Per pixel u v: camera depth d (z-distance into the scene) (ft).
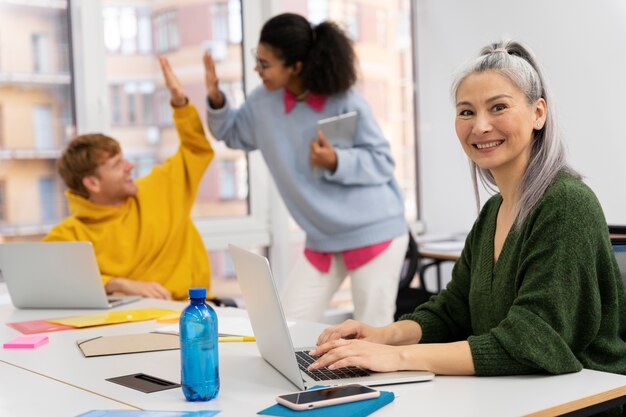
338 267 10.47
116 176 9.57
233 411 4.50
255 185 13.60
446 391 4.75
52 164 11.87
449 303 6.28
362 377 5.00
